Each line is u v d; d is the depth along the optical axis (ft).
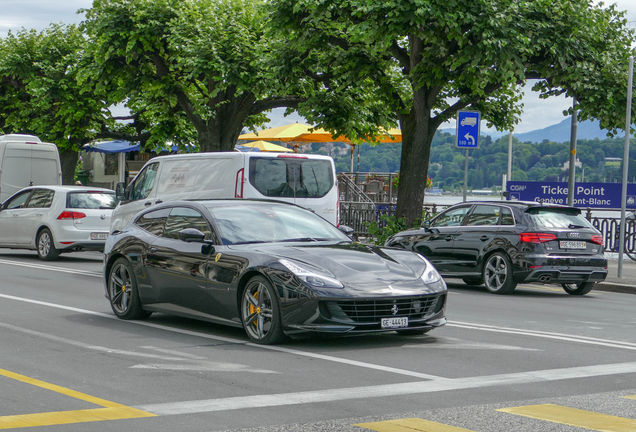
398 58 64.64
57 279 47.26
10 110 115.65
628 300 44.83
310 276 24.82
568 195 66.54
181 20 77.25
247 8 80.48
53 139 106.52
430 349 25.64
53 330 28.86
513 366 23.03
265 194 45.32
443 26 55.57
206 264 27.84
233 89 84.12
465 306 38.78
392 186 96.84
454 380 20.94
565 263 44.68
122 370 21.88
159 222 31.22
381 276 25.66
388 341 27.09
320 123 76.43
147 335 27.91
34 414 17.06
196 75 74.84
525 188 71.77
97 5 79.71
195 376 21.13
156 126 102.78
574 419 17.06
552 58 61.26
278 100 83.71
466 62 56.13
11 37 108.06
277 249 26.76
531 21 57.16
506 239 45.29
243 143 112.06
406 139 66.33
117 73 83.35
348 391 19.49
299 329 24.75
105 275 32.68
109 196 62.80
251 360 23.40
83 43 106.32
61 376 21.04
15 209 64.18
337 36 65.72
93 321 31.17
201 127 85.51
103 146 120.78
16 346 25.54
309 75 73.36
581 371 22.43
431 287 26.18
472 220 48.01
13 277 48.01
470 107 70.18
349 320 24.59
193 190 47.57
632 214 69.31
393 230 65.72
